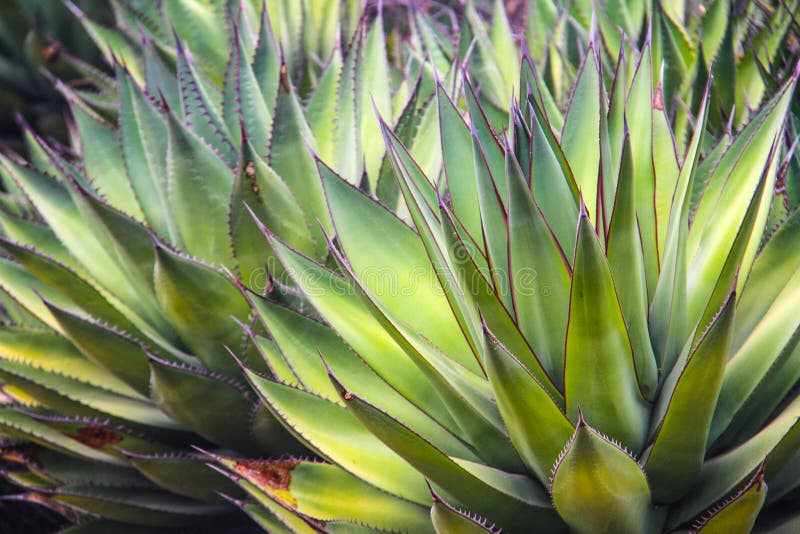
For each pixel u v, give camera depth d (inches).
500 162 43.6
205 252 55.0
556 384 42.0
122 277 57.9
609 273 37.8
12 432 57.2
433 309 46.4
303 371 47.5
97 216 52.2
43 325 60.3
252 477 46.4
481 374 45.4
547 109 57.3
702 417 38.9
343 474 46.8
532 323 41.3
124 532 56.9
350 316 46.0
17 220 60.1
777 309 42.7
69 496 54.7
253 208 51.8
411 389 45.5
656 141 47.1
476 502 41.8
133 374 54.4
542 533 43.1
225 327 52.7
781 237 44.2
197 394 51.8
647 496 40.3
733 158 46.6
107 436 55.3
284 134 54.1
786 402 43.7
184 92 59.8
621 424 40.8
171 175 53.6
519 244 39.7
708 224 45.2
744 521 38.9
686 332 43.0
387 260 46.8
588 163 45.0
